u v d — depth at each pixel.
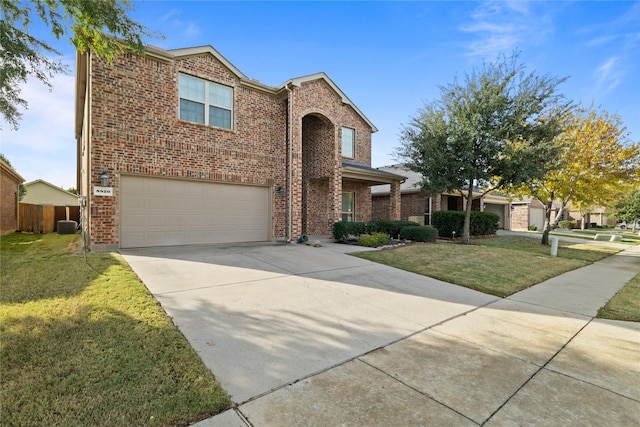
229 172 10.54
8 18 5.11
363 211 17.36
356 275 6.82
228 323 3.92
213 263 7.10
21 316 3.71
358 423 2.22
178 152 9.51
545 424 2.29
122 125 8.59
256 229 11.33
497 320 4.58
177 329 3.63
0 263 6.39
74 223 15.12
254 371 2.88
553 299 5.86
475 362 3.24
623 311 5.17
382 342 3.66
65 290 4.69
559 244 16.25
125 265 6.45
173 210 9.55
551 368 3.16
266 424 2.17
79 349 3.03
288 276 6.37
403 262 8.43
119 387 2.48
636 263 10.92
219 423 2.16
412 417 2.31
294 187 11.60
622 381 2.94
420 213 19.89
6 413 2.13
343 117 16.34
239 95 10.86
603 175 13.74
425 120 13.34
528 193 15.14
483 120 12.54
